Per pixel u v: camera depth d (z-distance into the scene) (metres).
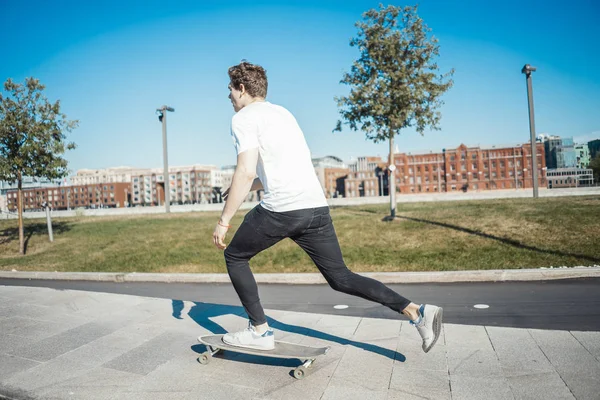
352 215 16.03
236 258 2.69
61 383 2.68
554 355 2.89
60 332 3.83
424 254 8.56
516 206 14.73
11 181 13.05
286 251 9.51
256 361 2.98
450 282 6.50
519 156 104.62
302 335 3.55
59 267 9.78
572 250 7.77
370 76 14.38
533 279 6.27
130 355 3.18
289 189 2.43
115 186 154.62
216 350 2.99
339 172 147.88
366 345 3.24
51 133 13.12
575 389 2.36
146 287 7.34
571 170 115.06
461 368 2.73
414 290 6.05
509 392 2.35
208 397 2.42
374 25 14.10
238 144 2.48
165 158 27.20
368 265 7.98
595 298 4.93
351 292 2.62
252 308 2.72
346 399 2.33
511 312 4.52
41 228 18.80
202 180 155.12
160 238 13.52
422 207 17.83
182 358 3.09
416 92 13.52
